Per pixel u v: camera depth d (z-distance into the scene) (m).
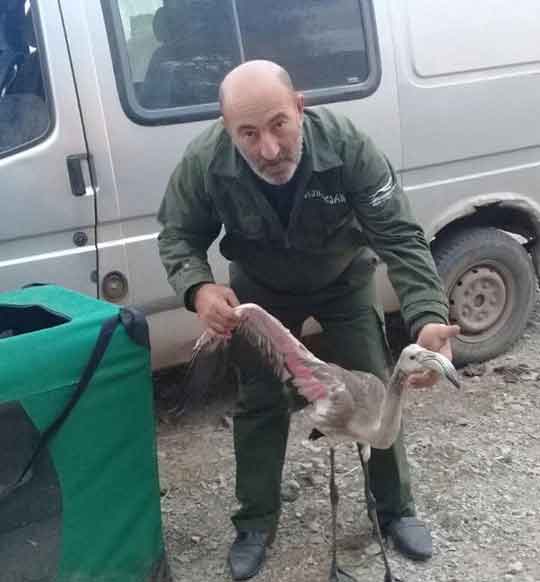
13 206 3.75
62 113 3.79
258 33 4.22
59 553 2.88
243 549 3.40
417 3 4.57
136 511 3.07
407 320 2.83
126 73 3.92
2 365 2.65
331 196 2.85
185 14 4.05
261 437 3.33
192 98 4.08
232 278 3.33
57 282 3.89
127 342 2.89
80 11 3.82
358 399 2.82
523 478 3.96
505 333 5.25
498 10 4.80
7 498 2.73
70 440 2.82
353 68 4.44
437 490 3.89
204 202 2.96
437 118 4.68
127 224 4.02
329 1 4.36
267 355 2.88
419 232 2.89
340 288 3.22
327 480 4.03
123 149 3.94
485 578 3.27
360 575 3.33
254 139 2.55
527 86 4.93
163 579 3.24
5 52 3.80
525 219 5.20
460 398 4.80
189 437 4.60
